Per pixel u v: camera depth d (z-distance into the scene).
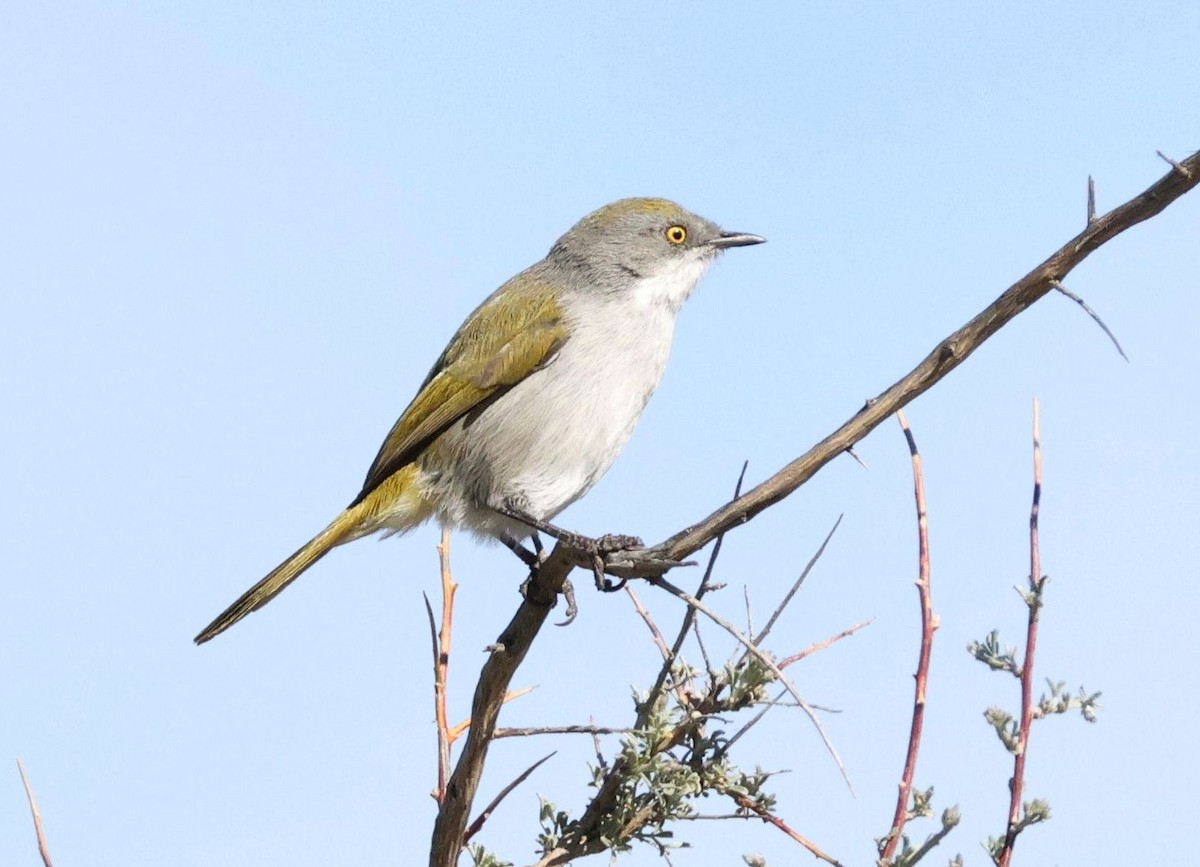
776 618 8.70
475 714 9.20
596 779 9.47
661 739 9.02
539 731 8.99
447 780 9.23
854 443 8.24
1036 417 8.25
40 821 7.73
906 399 8.16
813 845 7.95
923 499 8.33
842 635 8.70
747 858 7.59
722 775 8.91
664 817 9.02
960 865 7.46
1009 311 7.86
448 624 9.53
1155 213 7.50
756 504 8.39
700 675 9.26
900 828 7.61
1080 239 7.64
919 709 7.87
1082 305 7.66
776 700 8.63
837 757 6.87
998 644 7.85
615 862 8.96
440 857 9.24
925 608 8.08
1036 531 8.01
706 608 8.01
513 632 9.91
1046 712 7.73
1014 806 7.52
